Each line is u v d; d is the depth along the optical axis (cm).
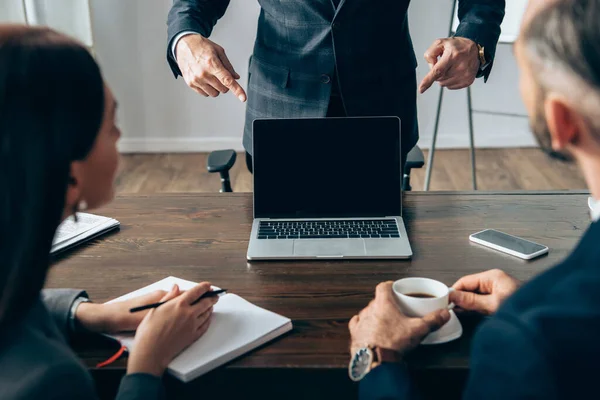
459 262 130
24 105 68
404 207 158
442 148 444
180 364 95
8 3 355
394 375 89
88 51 77
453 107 435
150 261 132
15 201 68
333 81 180
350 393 99
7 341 74
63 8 382
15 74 68
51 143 70
